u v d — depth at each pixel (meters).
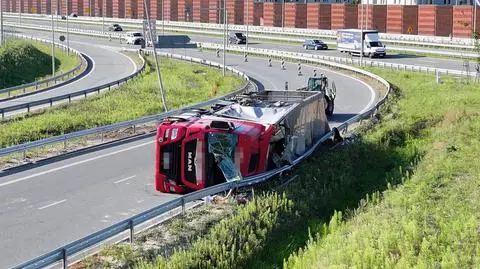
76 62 77.38
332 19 103.62
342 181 21.16
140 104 41.69
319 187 20.25
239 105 22.25
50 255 13.18
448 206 18.39
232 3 115.44
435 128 31.86
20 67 75.50
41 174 22.81
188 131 18.88
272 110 21.94
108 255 14.68
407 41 85.88
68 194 20.23
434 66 62.91
